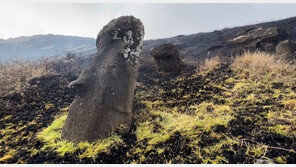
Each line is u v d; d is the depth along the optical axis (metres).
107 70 3.02
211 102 3.54
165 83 4.84
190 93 4.08
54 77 5.69
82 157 2.53
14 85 4.80
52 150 2.73
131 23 3.23
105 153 2.56
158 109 3.59
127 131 2.91
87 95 3.00
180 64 5.52
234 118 2.87
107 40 3.27
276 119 2.72
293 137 2.34
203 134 2.64
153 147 2.58
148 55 7.96
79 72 6.45
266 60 4.56
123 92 2.96
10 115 3.87
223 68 4.96
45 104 4.22
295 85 3.65
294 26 9.33
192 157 2.33
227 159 2.21
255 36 6.80
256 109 3.08
